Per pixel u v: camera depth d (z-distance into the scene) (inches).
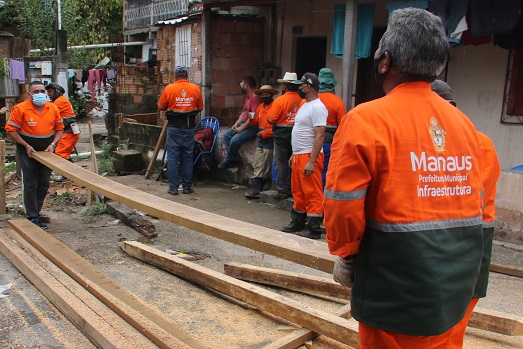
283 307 136.1
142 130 401.7
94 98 709.3
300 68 383.9
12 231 230.8
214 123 361.4
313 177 223.1
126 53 782.5
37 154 241.3
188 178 326.3
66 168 216.5
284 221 263.1
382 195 73.0
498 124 287.4
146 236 233.5
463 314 76.3
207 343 132.2
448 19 245.0
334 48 298.2
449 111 79.3
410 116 75.3
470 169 78.3
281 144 274.4
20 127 242.1
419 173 73.4
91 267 175.5
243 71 399.9
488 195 92.7
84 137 588.7
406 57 75.7
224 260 204.8
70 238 232.2
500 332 129.6
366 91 349.1
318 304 158.1
